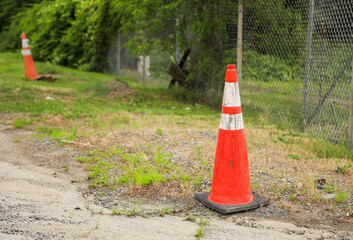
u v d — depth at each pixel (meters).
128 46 15.95
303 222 4.66
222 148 5.00
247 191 5.08
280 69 10.66
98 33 21.89
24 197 5.10
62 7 24.33
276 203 5.18
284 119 10.01
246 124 10.08
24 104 11.73
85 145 7.76
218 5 12.70
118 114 11.19
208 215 4.85
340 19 7.96
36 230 4.05
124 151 7.34
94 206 5.02
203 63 12.90
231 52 12.12
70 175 6.23
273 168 6.54
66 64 24.59
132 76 19.94
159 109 12.28
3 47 31.30
